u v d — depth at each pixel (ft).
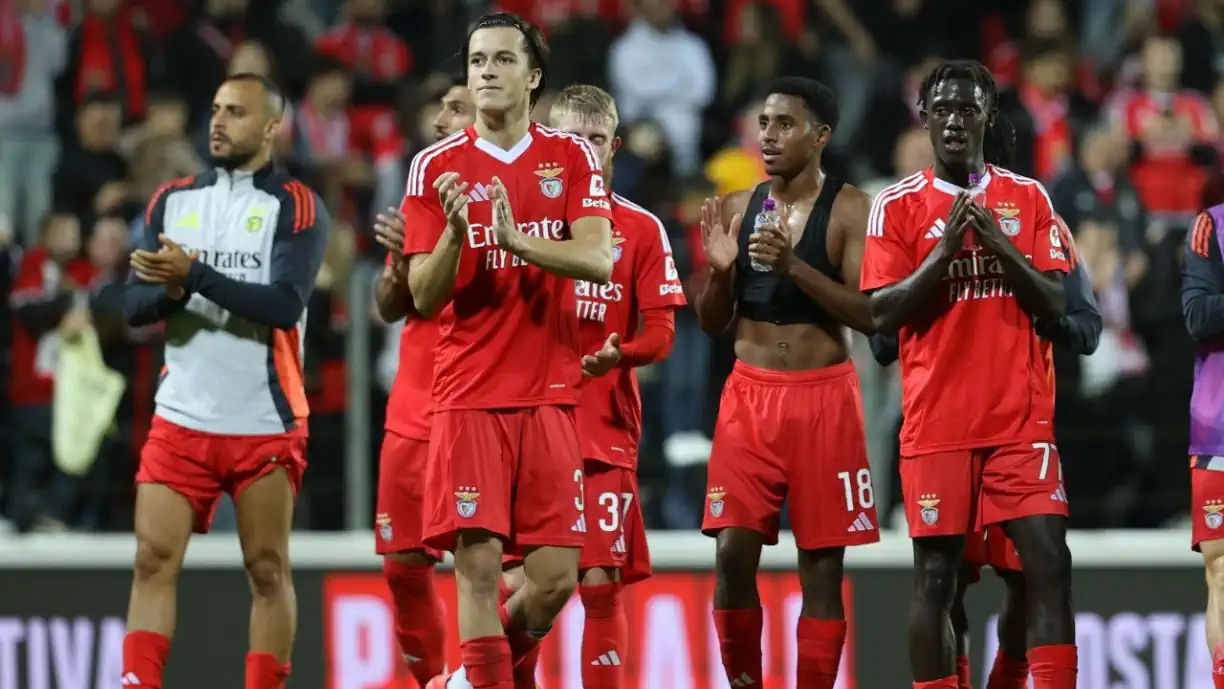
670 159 127.44
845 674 99.45
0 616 102.32
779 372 75.97
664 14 146.30
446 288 65.10
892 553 99.50
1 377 109.81
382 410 107.86
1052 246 72.64
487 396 67.15
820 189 76.84
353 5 150.20
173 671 101.45
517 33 67.87
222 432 76.54
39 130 142.20
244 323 76.89
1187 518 104.99
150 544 76.33
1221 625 75.10
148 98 138.00
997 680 79.46
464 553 67.41
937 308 72.64
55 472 107.86
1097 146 127.34
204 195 78.69
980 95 72.13
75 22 146.10
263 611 77.61
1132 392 106.42
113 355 107.76
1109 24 166.61
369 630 100.99
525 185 67.62
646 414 107.55
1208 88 150.51
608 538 77.71
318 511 105.70
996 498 71.92
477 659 66.49
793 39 150.41
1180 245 116.16
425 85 130.52
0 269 116.26
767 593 100.48
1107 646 99.60
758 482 75.82
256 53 142.00
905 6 156.25
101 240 114.52
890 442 102.78
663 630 100.32
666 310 80.12
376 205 128.67
